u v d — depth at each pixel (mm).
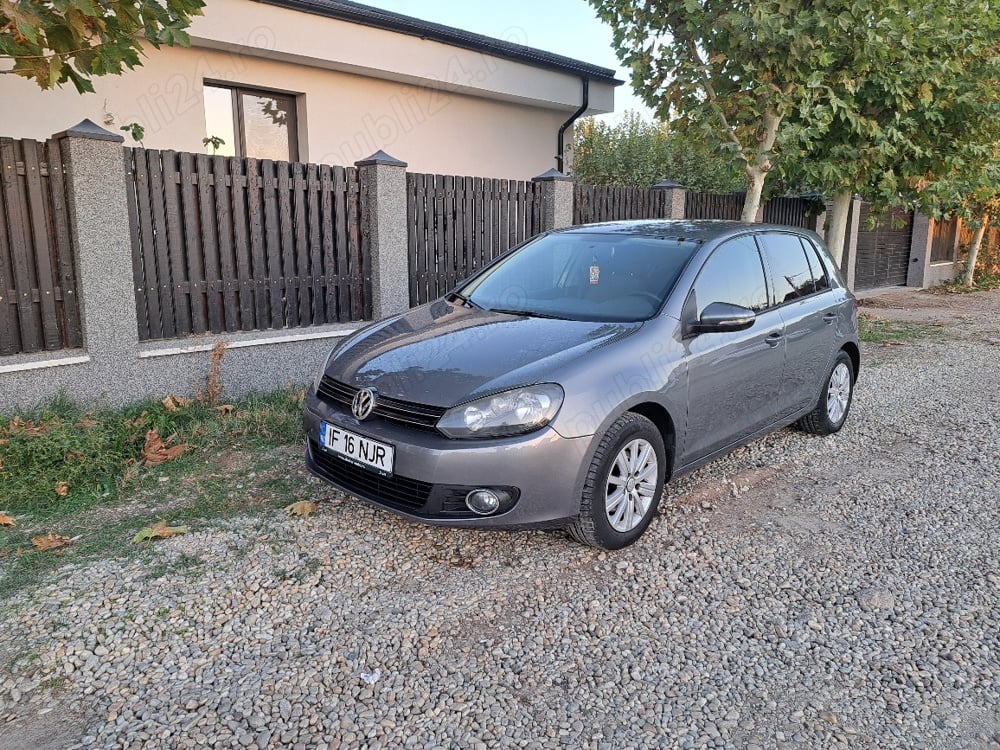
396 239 7000
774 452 5371
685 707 2629
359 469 3643
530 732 2490
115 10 3924
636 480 3762
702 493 4555
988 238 21266
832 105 7883
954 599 3383
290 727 2492
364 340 4227
